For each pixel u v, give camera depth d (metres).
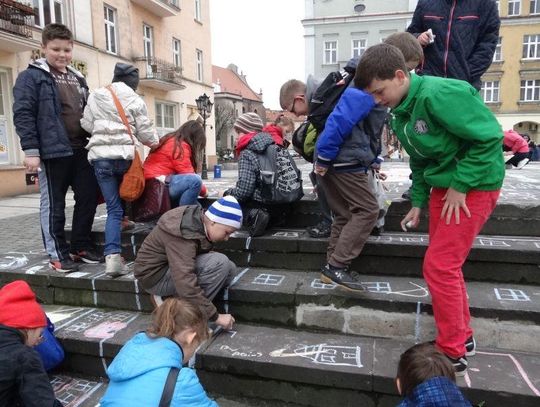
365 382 2.18
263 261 3.32
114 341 2.59
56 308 3.17
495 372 2.18
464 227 2.04
